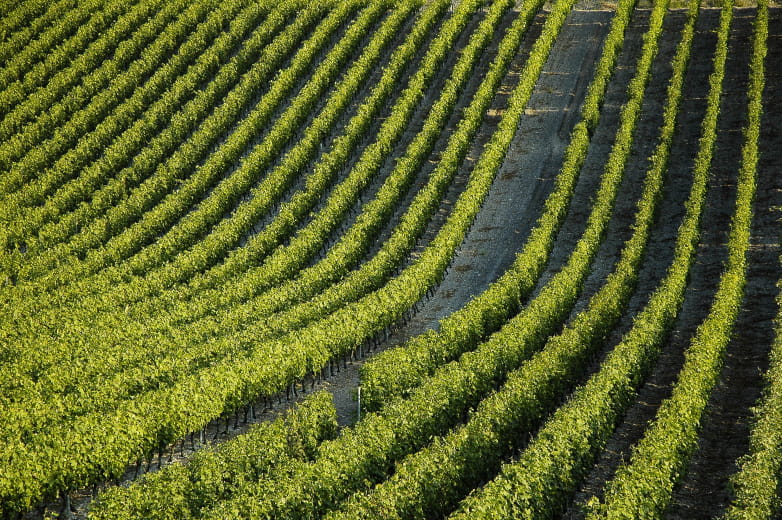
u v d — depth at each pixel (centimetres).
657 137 6556
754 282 4803
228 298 4622
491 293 4516
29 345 4094
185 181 5997
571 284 4625
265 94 7062
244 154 6519
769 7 8400
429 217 5606
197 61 7512
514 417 3419
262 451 3164
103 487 3406
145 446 3412
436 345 4041
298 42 7962
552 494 2964
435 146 6644
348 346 4212
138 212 5691
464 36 8200
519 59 7844
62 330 4250
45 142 6450
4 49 7750
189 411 3541
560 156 6400
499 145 6216
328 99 7050
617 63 7688
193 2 8581
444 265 4972
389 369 3791
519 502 2830
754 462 3044
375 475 3175
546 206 5497
